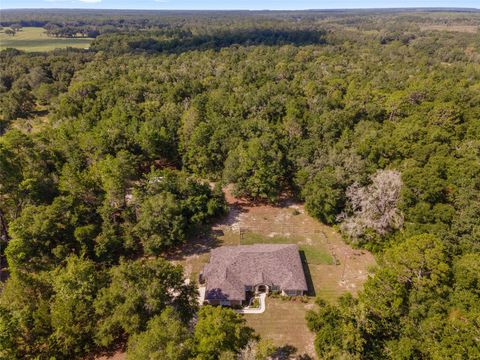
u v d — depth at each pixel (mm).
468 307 30406
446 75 113000
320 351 30016
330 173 52125
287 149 62156
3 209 45844
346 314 31047
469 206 41781
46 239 40406
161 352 24250
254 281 39812
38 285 31938
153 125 67875
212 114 74875
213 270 40781
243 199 60406
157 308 29766
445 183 46125
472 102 82188
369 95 83188
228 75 114062
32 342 28812
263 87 92312
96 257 42375
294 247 44656
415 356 27578
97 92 86875
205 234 51031
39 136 61781
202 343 26281
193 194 51906
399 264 34219
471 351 25359
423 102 78812
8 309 28906
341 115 69938
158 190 49219
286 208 57812
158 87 92188
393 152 58281
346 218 49594
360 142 61375
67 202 43406
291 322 36875
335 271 44062
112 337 29906
